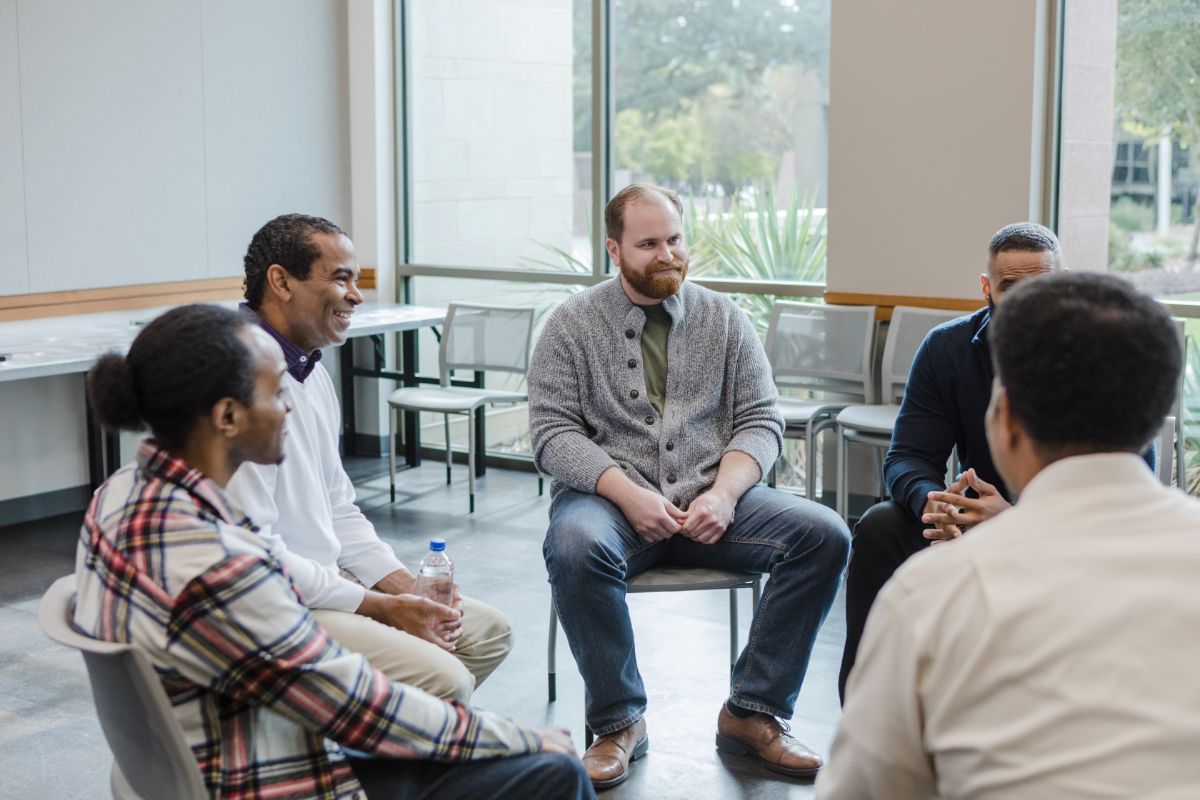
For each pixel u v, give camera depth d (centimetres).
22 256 521
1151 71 473
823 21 538
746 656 289
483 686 340
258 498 221
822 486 545
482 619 248
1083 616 110
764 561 283
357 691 159
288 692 155
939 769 117
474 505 542
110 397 158
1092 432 117
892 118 511
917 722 118
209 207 588
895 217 515
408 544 487
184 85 573
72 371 447
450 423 643
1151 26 471
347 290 236
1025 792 109
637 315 299
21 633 389
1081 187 493
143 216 562
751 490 296
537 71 608
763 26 552
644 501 279
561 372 299
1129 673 107
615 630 274
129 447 560
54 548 490
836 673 352
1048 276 123
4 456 521
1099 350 115
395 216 654
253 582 153
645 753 295
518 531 505
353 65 643
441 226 646
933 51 498
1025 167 487
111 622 154
